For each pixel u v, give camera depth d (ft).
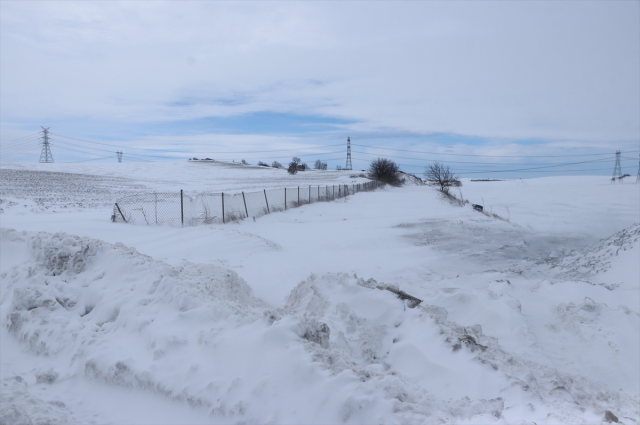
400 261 43.39
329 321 18.58
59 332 16.15
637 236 39.55
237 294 24.64
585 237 64.90
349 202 121.29
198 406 11.53
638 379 16.69
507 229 68.80
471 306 23.34
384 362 16.97
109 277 20.04
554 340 20.52
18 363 15.67
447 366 15.47
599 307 22.30
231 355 12.92
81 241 21.85
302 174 273.75
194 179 207.10
